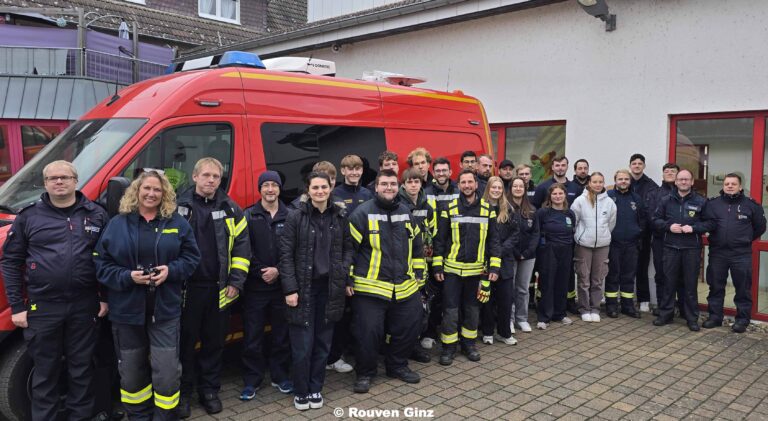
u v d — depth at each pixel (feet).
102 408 12.77
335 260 14.01
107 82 29.17
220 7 52.47
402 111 19.45
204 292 13.21
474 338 17.60
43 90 27.86
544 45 25.48
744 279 20.56
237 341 16.16
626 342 19.39
